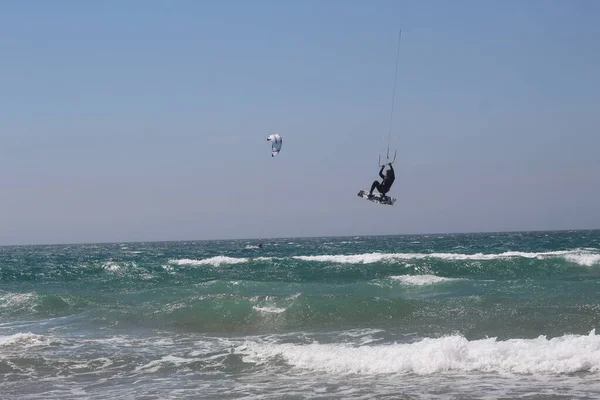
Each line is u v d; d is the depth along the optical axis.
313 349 14.18
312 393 11.01
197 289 25.73
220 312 19.47
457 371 12.20
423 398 10.42
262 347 14.80
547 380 11.27
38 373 13.02
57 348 15.33
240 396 10.94
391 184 17.59
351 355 13.48
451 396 10.48
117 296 24.98
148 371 13.07
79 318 19.80
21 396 11.30
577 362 12.09
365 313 18.77
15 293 24.97
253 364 13.43
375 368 12.66
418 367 12.54
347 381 11.82
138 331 17.73
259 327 17.94
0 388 11.91
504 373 11.88
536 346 13.18
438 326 16.75
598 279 26.20
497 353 12.89
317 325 17.91
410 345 13.86
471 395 10.49
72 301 22.84
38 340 16.12
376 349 13.73
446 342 13.36
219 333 17.33
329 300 19.72
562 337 13.82
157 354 14.62
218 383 11.95
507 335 15.37
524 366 12.20
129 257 60.12
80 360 14.05
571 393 10.38
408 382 11.57
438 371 12.29
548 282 24.06
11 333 17.91
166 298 23.97
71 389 11.73
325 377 12.19
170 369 13.22
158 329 17.95
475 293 22.12
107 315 19.89
